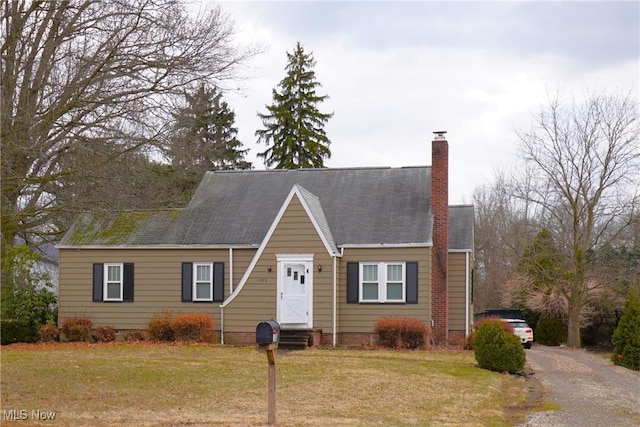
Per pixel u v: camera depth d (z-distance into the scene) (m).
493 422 15.33
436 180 30.55
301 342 26.94
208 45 25.52
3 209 22.59
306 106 57.41
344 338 28.75
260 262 28.73
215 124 57.81
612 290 43.19
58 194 27.58
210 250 30.75
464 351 27.31
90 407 14.30
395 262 28.73
